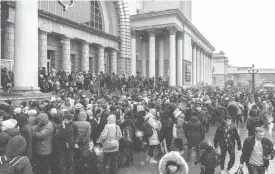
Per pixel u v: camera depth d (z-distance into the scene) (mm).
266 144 6754
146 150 11992
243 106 20688
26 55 14570
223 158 8711
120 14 41625
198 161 6887
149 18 42812
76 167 7602
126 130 9492
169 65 42156
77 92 19859
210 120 18109
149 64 43156
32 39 14828
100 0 39406
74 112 9977
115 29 42062
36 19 15180
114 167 7836
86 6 36438
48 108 9578
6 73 16891
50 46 28703
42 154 6926
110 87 28062
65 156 7441
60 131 7273
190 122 10062
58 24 28344
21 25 14500
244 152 6969
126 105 13227
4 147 4344
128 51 42875
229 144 8625
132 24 44094
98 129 9328
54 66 29297
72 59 32906
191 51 52938
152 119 10086
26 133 6078
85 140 7695
